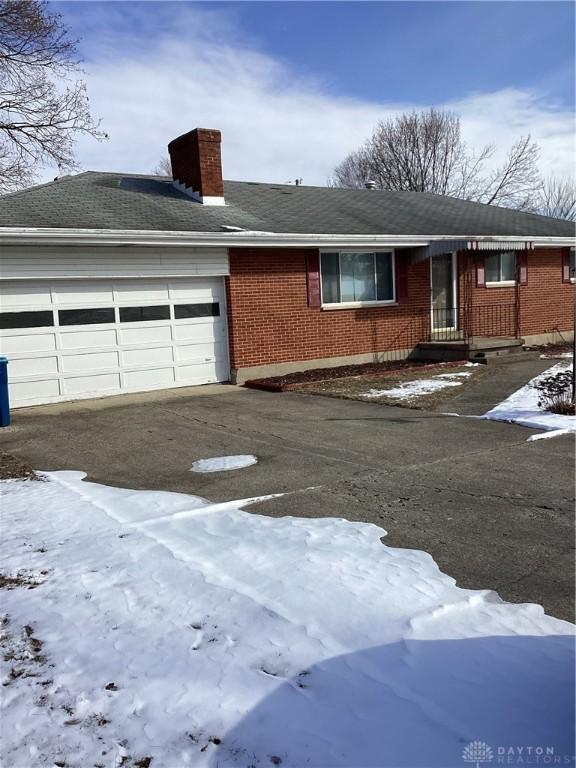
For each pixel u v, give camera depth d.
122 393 11.57
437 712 2.65
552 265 18.61
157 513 5.26
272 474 6.40
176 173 14.58
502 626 3.35
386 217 16.41
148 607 3.62
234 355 12.76
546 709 2.66
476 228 16.92
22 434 8.64
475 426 8.35
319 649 3.13
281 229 13.09
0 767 2.45
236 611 3.53
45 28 17.02
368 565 4.11
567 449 7.00
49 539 4.71
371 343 15.08
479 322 17.08
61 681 2.97
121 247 11.15
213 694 2.82
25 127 17.89
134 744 2.55
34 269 10.32
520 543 4.48
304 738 2.53
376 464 6.66
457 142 42.53
